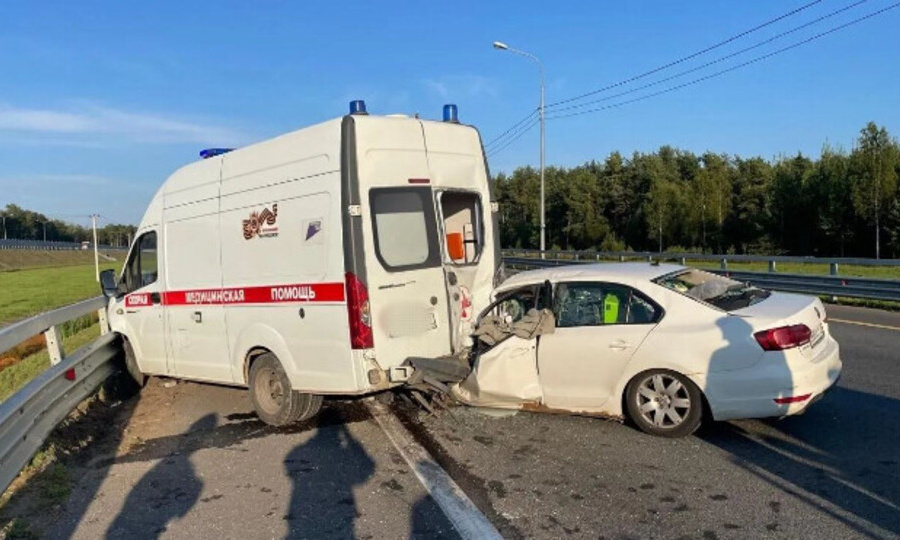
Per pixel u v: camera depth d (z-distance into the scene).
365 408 7.06
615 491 4.54
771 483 4.53
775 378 5.05
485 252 6.79
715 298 5.68
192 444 6.15
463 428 6.13
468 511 4.35
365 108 6.20
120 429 6.76
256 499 4.76
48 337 6.64
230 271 6.85
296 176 6.17
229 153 6.90
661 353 5.41
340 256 5.78
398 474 5.11
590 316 5.86
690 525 3.99
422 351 6.11
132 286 8.44
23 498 4.81
